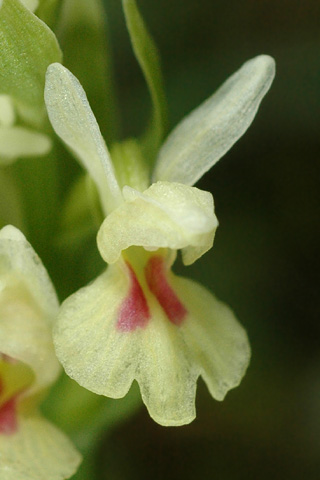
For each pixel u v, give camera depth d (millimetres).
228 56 126
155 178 93
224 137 93
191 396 89
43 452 92
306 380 127
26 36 89
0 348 91
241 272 125
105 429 103
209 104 93
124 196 89
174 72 125
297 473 127
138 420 128
